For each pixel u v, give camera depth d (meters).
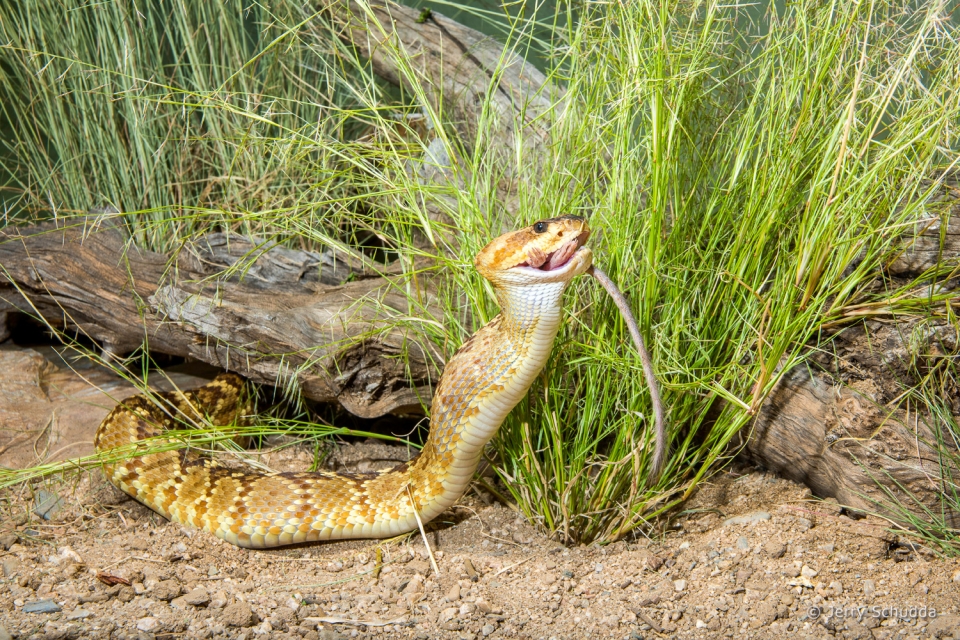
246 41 1.31
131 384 1.20
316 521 1.08
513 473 1.10
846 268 1.09
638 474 1.06
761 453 1.12
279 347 1.14
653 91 1.05
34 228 1.19
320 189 1.22
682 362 1.08
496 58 1.25
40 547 1.05
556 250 1.01
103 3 1.25
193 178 1.29
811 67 1.08
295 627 1.00
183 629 1.00
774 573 1.04
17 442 1.14
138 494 1.09
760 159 1.09
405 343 1.11
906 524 1.07
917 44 1.05
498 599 1.03
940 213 1.07
